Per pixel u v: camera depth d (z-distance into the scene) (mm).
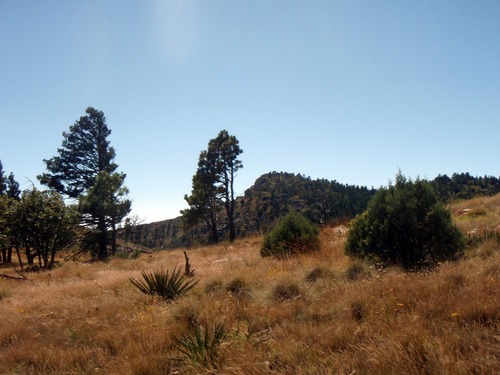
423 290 5664
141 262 19719
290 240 13086
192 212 36281
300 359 4152
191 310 6219
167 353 4891
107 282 10922
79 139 35938
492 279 5539
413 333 4051
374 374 3490
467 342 3834
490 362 3340
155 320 6176
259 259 12766
